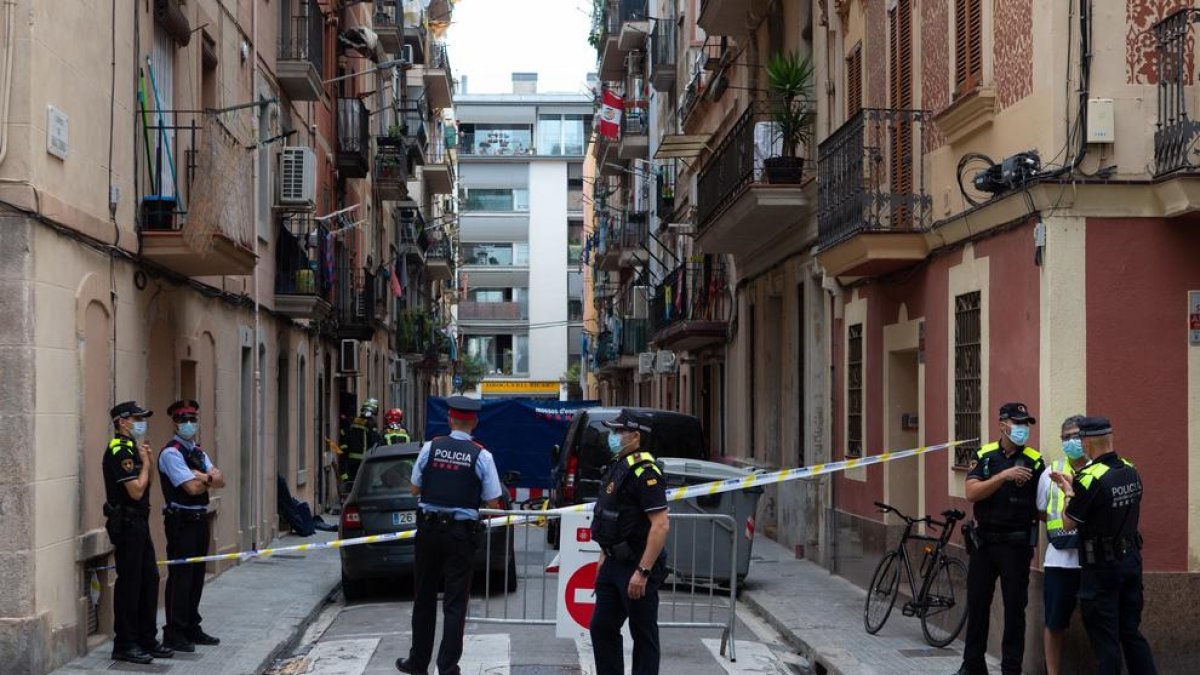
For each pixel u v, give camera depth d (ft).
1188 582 34.68
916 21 47.24
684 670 37.32
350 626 45.62
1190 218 34.78
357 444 82.23
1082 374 34.68
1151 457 34.78
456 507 34.14
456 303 270.05
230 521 59.11
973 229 40.55
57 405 35.32
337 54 99.30
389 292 140.56
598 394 231.09
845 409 57.16
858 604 49.08
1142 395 34.81
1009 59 38.19
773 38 74.59
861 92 55.83
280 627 42.73
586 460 64.95
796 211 63.67
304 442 83.46
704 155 100.07
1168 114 34.30
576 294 294.66
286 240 71.77
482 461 34.53
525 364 293.23
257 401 64.95
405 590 55.67
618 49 158.30
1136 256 34.88
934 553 40.70
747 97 81.05
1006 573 33.94
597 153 184.44
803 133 64.75
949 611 41.04
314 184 71.72
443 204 231.30
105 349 39.86
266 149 68.03
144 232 43.62
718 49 98.37
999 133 39.01
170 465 38.40
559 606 37.70
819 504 63.31
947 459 43.14
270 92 70.79
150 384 46.88
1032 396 35.81
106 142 40.09
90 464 38.19
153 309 45.32
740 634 44.55
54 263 35.12
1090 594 31.07
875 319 52.49
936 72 44.93
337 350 100.17
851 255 47.55
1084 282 34.76
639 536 30.53
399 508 50.90
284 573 57.77
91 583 38.58
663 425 67.26
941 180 44.11
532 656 38.83
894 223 46.55
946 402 43.42
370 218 122.62
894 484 49.88
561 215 295.07
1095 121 34.40
